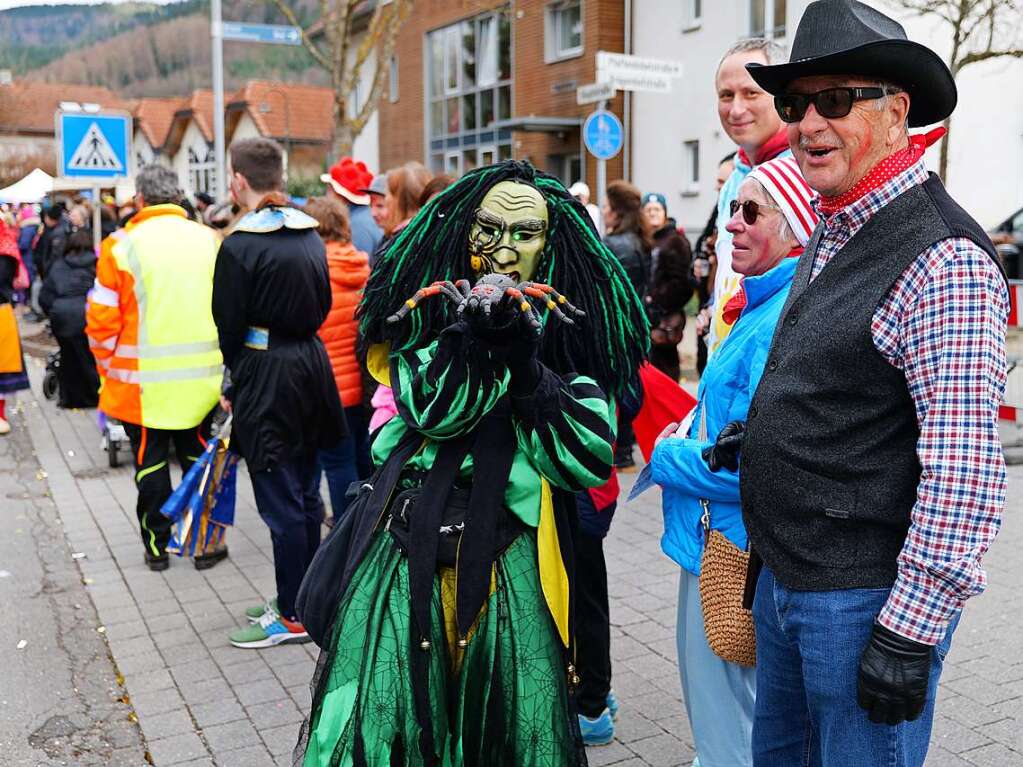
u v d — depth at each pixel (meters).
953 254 1.92
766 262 2.56
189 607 5.00
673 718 3.76
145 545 5.54
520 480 2.38
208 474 4.75
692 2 17.20
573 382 2.47
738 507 2.58
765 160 3.17
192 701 3.99
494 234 2.53
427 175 5.43
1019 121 14.17
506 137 22.70
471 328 2.21
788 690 2.25
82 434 9.26
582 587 3.39
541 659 2.35
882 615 1.94
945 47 12.90
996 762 3.39
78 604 5.09
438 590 2.37
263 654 4.43
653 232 8.02
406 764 2.28
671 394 3.13
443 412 2.26
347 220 5.32
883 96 2.03
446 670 2.36
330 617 2.50
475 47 23.45
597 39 18.75
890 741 2.04
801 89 2.08
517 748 2.31
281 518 4.38
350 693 2.31
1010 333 7.72
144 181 5.47
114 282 5.21
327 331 5.17
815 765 2.29
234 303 4.21
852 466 2.01
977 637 4.39
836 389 2.02
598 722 3.52
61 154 8.81
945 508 1.87
